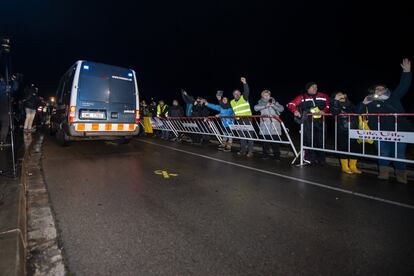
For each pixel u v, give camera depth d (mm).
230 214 3625
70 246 2771
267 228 3229
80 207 3781
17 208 3229
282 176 5656
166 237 2975
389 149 5320
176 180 5230
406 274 2387
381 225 3332
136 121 8750
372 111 5555
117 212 3627
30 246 2783
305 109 6723
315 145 6738
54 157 7320
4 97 6617
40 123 18922
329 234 3094
